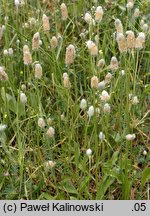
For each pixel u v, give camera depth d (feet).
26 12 2.57
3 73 1.88
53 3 2.54
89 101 2.10
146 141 2.05
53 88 2.20
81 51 2.35
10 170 1.87
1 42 2.52
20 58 2.36
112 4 2.63
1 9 2.55
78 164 1.88
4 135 1.91
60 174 1.91
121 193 1.84
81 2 2.60
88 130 2.00
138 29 2.48
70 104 2.00
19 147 1.82
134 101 1.97
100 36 2.53
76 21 2.51
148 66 2.35
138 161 1.96
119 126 2.00
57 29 2.45
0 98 2.08
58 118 2.01
